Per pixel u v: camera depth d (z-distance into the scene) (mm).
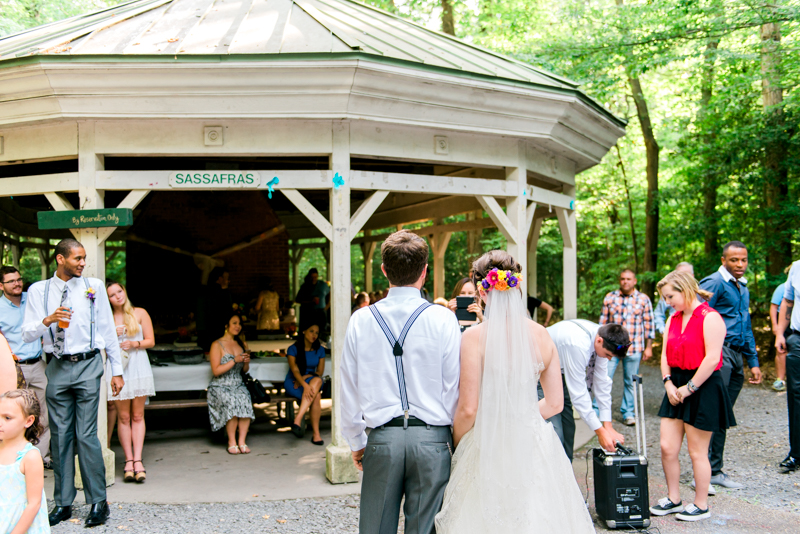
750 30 9938
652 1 9367
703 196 12031
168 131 4793
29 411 2703
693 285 3963
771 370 9289
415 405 2387
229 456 5566
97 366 4059
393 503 2363
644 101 12672
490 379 2514
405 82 4680
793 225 9742
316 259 24406
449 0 14039
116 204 9609
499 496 2432
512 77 5090
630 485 3785
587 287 18969
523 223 5746
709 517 3996
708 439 3947
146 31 5176
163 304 8961
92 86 4453
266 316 8328
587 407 3707
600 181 16453
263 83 4492
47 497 4473
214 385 5711
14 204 9977
